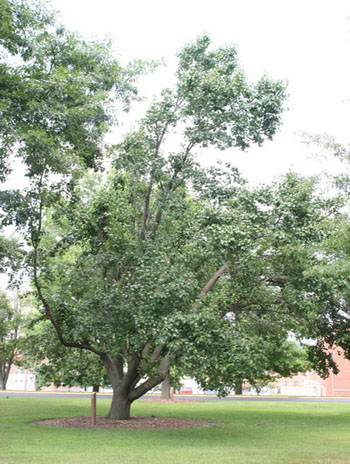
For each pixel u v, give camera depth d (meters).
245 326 20.52
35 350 22.77
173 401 32.94
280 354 26.55
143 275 15.54
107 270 19.38
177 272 15.84
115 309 16.36
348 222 11.23
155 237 18.97
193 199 19.03
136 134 18.06
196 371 14.26
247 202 16.86
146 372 17.66
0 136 13.67
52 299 19.06
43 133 13.53
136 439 13.91
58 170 14.61
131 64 17.69
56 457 10.12
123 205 19.11
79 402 28.52
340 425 18.88
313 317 19.89
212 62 18.36
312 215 15.69
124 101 17.92
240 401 35.03
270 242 16.12
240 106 17.17
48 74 15.33
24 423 17.56
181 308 15.26
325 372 24.05
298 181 16.55
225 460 9.98
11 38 14.66
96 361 23.11
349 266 10.98
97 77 16.55
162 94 18.31
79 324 18.09
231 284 18.00
